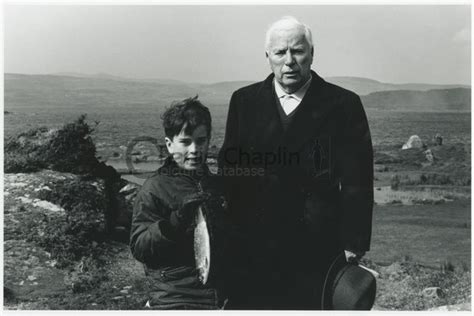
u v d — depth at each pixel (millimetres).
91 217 6922
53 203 6938
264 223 5074
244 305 5016
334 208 4969
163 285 4547
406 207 7777
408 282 6730
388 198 7855
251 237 5066
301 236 5047
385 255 7328
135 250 4375
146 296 6039
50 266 6367
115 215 7355
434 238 7410
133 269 6555
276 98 5059
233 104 5262
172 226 4262
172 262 4504
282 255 5051
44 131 7574
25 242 6484
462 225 7559
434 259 7195
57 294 6055
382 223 7672
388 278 6879
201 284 4551
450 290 6699
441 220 7602
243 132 5172
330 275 4875
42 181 7137
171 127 4543
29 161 7348
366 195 4836
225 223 4844
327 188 4984
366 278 4824
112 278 6367
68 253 6523
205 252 4504
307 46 4859
